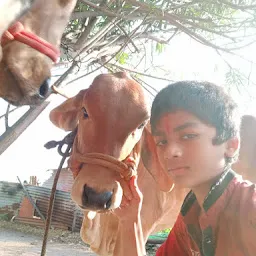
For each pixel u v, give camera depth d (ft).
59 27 1.92
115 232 2.97
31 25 1.81
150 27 4.72
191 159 1.72
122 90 2.39
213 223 1.70
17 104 1.83
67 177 15.96
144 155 2.70
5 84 1.76
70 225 15.16
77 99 2.57
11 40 1.70
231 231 1.66
